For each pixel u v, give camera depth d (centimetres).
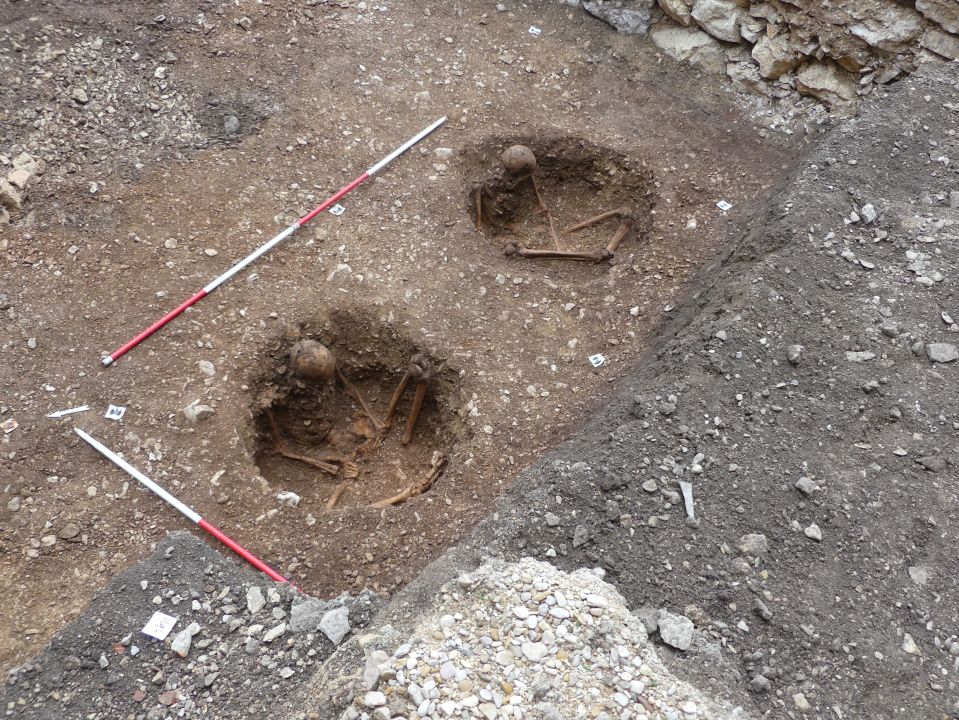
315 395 431
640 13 610
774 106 564
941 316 397
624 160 534
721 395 363
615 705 259
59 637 295
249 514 350
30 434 369
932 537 317
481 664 267
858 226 445
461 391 409
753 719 263
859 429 356
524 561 304
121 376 393
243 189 485
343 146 520
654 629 284
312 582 328
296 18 597
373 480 414
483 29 621
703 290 439
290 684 283
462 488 364
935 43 506
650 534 314
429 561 333
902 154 482
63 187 464
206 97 529
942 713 272
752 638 286
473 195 518
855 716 270
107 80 523
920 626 294
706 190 511
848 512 322
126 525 343
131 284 432
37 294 421
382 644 278
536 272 482
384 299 438
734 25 567
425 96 562
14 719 275
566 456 349
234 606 307
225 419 380
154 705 279
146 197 471
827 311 399
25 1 541
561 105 570
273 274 445
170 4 575
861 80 530
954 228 434
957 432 352
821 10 522
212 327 417
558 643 274
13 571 325
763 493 326
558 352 427
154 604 306
